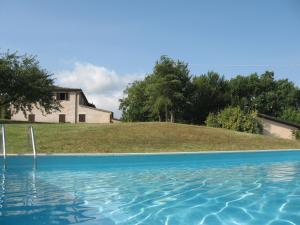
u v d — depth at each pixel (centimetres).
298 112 5388
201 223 532
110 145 1677
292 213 592
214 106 4919
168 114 4862
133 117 5653
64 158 1195
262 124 3762
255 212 600
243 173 1116
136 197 722
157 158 1349
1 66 3444
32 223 517
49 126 2039
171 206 643
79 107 4747
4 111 4347
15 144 1522
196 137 2083
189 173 1104
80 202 661
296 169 1230
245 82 5731
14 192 736
